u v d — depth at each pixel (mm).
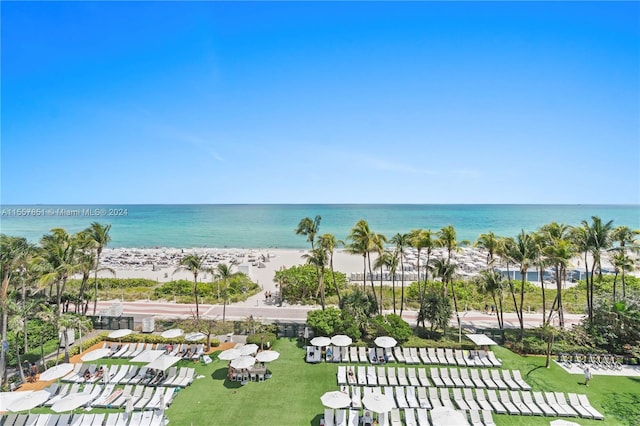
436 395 22609
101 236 37469
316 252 37969
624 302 31312
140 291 49250
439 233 35219
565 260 29891
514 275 58000
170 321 34938
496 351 29969
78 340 31391
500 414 21406
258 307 42188
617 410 22156
